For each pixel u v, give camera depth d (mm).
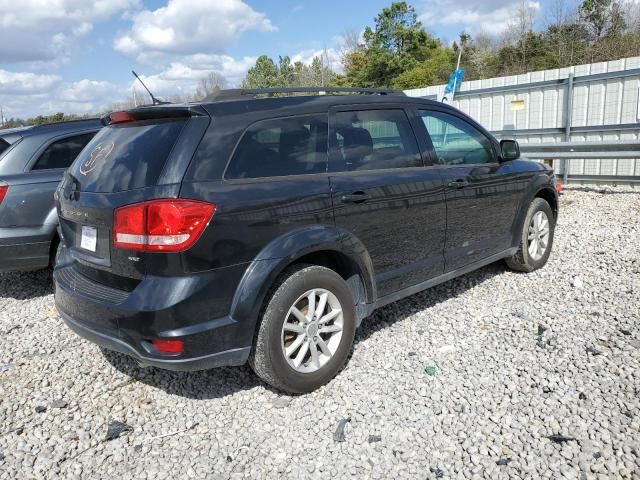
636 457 2588
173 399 3391
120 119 3410
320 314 3359
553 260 5707
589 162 9844
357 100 3824
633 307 4285
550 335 3912
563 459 2619
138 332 2857
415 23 42719
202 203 2848
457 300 4738
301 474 2652
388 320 4383
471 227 4496
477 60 36719
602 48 29656
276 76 63188
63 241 3602
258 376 3311
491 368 3514
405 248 3920
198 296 2846
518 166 5086
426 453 2750
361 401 3244
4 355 4102
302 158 3391
